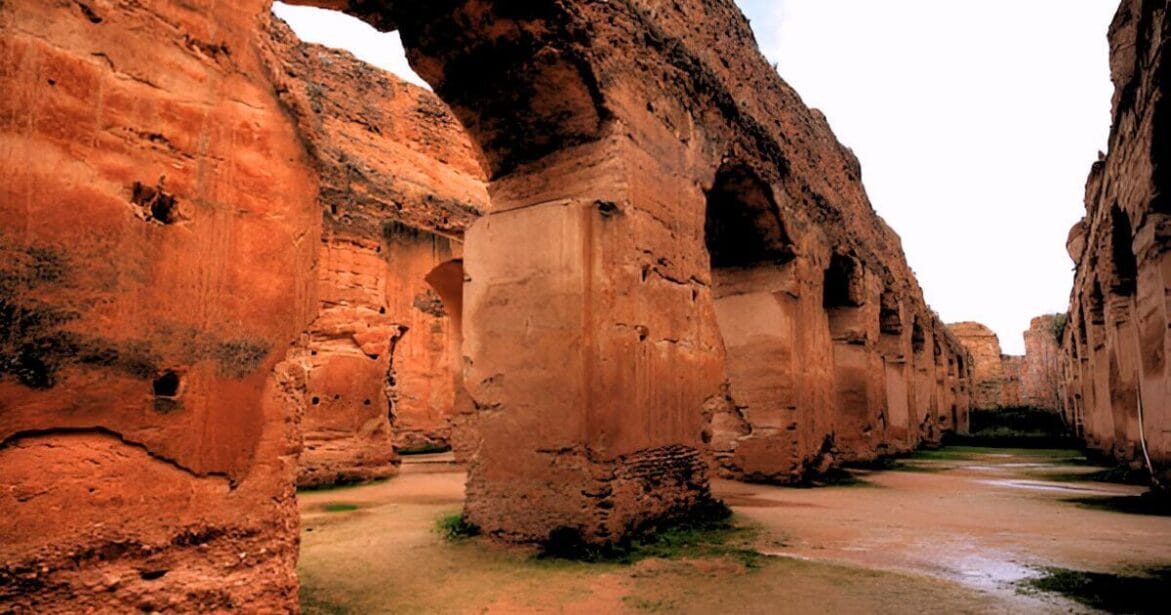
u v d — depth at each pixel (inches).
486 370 238.4
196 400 116.3
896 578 185.6
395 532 241.4
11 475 94.7
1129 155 373.7
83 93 107.6
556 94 237.6
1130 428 461.7
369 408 421.7
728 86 361.1
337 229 425.4
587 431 216.2
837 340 564.7
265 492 124.6
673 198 273.9
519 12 221.3
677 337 266.1
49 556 97.0
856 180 611.5
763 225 397.4
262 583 121.6
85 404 102.7
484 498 232.5
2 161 97.6
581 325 220.2
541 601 163.9
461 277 605.0
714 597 168.2
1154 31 298.0
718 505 282.7
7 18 100.5
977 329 1566.2
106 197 108.2
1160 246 320.2
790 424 396.2
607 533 210.4
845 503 330.6
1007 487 411.5
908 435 711.7
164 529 109.7
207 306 119.8
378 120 685.9
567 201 228.7
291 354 133.8
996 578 186.7
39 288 99.4
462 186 741.3
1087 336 650.2
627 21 255.1
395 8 229.5
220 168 125.0
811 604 163.0
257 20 135.9
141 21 116.3
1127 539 242.8
